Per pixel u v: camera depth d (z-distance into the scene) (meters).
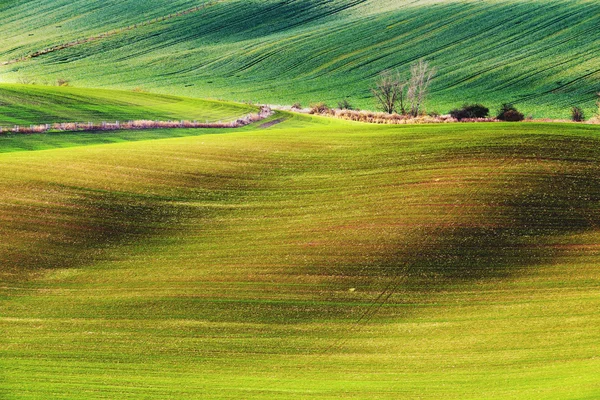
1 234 83.75
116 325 66.56
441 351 60.97
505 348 60.78
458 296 70.88
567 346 60.31
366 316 67.75
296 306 69.69
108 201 94.44
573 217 86.31
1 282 74.69
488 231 82.88
